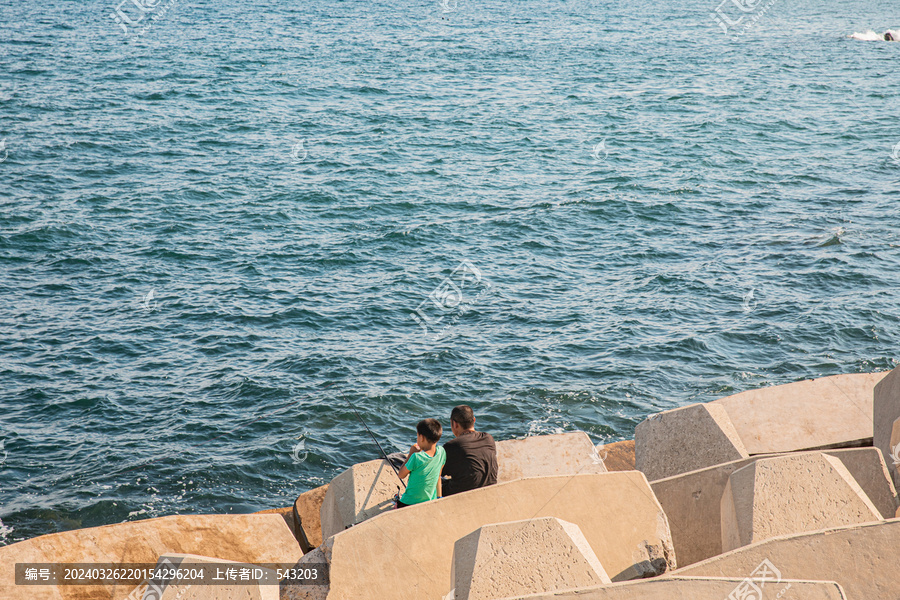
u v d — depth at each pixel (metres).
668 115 40.19
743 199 25.41
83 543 5.61
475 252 21.39
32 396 14.17
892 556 4.16
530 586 4.22
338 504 6.32
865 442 7.14
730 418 7.46
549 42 71.88
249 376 14.90
